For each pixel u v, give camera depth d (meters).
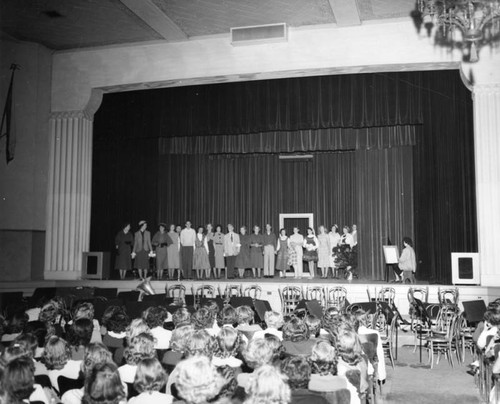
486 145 12.38
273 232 17.03
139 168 17.16
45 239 14.83
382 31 13.09
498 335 5.37
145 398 2.91
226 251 15.26
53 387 3.67
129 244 15.33
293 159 17.14
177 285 12.39
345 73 13.82
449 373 7.66
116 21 13.14
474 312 8.20
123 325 5.06
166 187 17.42
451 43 12.68
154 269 15.77
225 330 3.93
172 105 15.51
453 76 13.59
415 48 12.88
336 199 16.64
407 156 15.34
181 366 2.55
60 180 14.88
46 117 15.02
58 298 8.10
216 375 2.56
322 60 13.36
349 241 14.94
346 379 3.50
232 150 16.52
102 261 14.48
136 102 15.80
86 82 14.93
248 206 17.33
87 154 15.17
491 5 8.59
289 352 4.50
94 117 16.11
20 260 14.27
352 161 16.55
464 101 13.34
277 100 14.62
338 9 12.23
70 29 13.70
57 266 14.70
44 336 4.74
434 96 13.74
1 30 13.85
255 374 2.41
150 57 14.54
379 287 12.39
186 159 17.50
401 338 10.22
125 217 17.12
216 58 14.05
